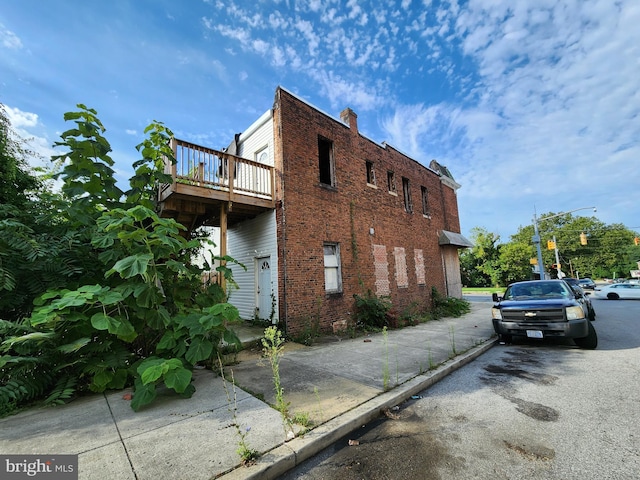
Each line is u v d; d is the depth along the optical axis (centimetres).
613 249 5022
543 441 297
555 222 5634
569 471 250
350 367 538
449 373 530
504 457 272
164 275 544
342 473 257
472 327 975
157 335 496
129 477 234
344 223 1027
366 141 1197
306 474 256
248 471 242
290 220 863
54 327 409
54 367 410
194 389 410
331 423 324
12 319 445
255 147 1003
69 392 383
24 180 774
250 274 974
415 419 355
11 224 416
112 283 486
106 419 336
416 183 1502
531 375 503
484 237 3847
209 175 761
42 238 469
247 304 976
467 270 4238
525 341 768
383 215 1216
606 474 245
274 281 861
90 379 434
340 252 993
